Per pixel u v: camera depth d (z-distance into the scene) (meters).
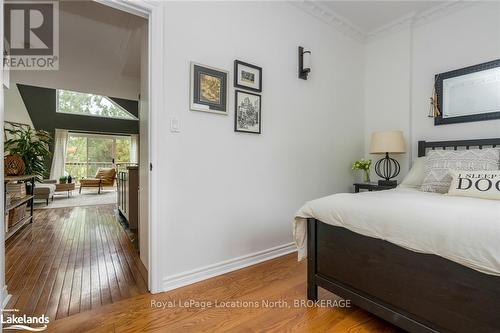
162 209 1.80
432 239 1.07
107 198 6.61
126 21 2.81
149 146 1.78
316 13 2.79
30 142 4.35
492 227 0.96
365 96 3.43
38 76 4.43
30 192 3.96
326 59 2.96
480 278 0.97
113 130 8.98
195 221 1.97
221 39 2.09
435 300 1.10
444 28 2.79
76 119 8.36
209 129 2.04
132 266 2.21
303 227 1.73
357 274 1.42
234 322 1.45
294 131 2.64
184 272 1.91
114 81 4.63
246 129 2.25
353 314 1.53
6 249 2.65
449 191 1.91
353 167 3.12
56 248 2.68
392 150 2.77
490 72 2.47
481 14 2.55
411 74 3.03
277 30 2.49
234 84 2.17
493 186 1.70
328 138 2.98
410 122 3.02
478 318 0.97
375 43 3.33
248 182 2.29
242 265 2.24
